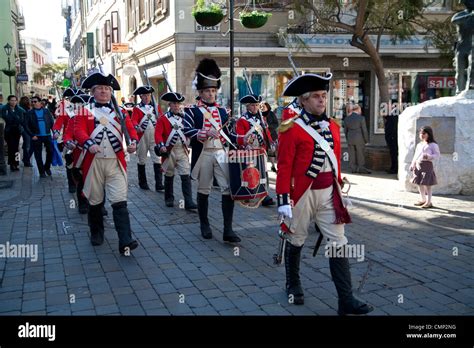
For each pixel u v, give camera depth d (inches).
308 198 175.6
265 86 689.0
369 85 733.3
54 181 468.1
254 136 265.1
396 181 454.9
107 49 1157.7
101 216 261.4
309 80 171.0
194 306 186.4
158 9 735.7
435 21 536.1
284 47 660.7
